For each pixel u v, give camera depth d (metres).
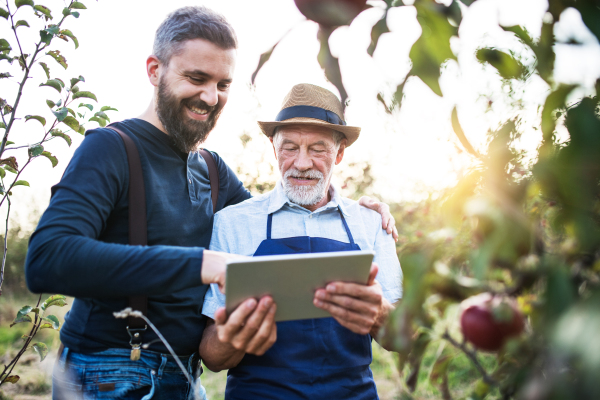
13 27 1.74
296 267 1.21
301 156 1.90
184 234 1.62
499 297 0.66
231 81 1.62
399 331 0.60
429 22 0.62
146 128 1.59
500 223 0.52
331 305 1.32
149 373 1.49
